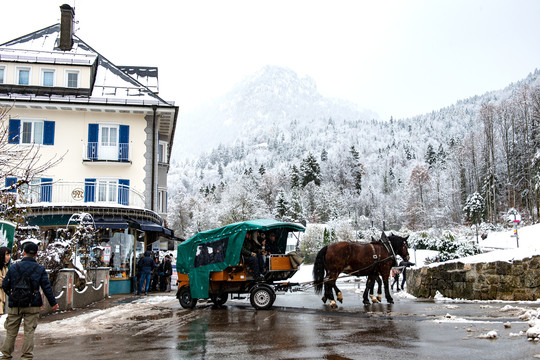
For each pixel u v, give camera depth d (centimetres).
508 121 9700
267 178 15388
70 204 2416
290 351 816
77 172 2930
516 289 1489
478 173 10244
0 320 1166
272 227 1448
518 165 9231
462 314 1204
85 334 1050
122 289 2444
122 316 1368
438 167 15825
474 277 1588
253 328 1077
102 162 2919
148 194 2980
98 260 2309
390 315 1237
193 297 1507
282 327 1080
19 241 1692
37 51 3139
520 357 706
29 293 766
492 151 9169
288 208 11306
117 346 897
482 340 846
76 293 1642
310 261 6575
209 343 907
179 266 1560
